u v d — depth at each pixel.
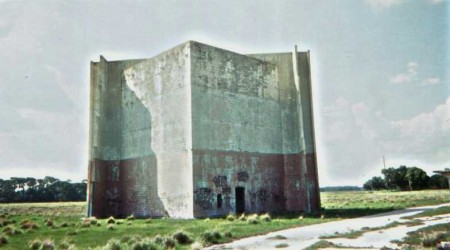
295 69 42.81
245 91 39.91
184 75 36.31
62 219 37.56
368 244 16.08
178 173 35.38
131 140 41.34
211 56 37.66
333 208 44.72
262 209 38.75
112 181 42.09
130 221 32.41
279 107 42.91
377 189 160.75
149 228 25.44
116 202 41.50
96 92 43.16
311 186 40.59
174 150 36.12
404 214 30.50
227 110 37.88
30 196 150.12
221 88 37.84
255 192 38.53
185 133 35.25
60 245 17.78
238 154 37.84
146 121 39.94
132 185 40.16
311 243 16.91
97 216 40.69
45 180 155.00
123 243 17.52
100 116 42.81
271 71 42.94
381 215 30.72
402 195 86.19
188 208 33.81
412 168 127.50
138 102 41.34
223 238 18.75
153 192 37.69
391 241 16.48
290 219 29.88
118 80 44.22
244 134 38.81
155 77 39.72
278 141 41.88
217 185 35.53
